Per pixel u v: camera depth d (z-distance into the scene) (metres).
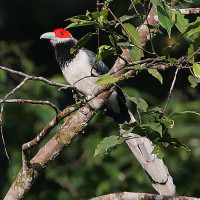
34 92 11.44
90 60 8.70
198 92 12.94
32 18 14.84
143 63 5.88
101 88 6.00
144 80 14.29
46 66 14.61
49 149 6.50
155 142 5.43
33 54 14.72
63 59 8.89
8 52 12.60
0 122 5.84
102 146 5.35
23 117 11.58
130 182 11.02
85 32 14.91
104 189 10.90
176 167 11.14
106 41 14.07
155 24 6.29
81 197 11.23
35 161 6.49
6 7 14.70
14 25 14.86
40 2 14.70
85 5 14.72
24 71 12.10
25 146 6.15
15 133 11.62
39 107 11.38
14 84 11.54
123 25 5.45
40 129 11.52
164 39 12.05
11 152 11.50
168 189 7.38
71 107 6.01
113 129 11.48
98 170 11.21
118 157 11.20
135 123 5.32
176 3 6.31
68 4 14.72
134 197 6.22
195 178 11.09
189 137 11.18
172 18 5.32
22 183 6.43
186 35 5.38
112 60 14.17
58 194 11.30
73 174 11.28
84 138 11.56
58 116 5.99
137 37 5.48
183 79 14.15
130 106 11.27
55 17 14.84
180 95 12.59
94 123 11.52
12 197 6.45
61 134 6.50
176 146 5.48
